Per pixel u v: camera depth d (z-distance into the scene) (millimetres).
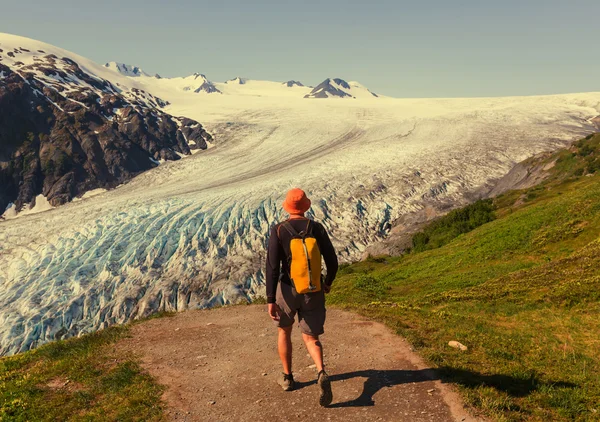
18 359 7707
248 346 7465
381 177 86125
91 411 5176
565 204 26625
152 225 67250
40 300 53406
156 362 6758
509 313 12695
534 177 57688
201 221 68312
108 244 63625
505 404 4777
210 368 6391
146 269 58969
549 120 126125
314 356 4648
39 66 138375
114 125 120438
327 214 74062
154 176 102625
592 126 119750
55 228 69375
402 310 10641
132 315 52281
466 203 74938
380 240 69438
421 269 26969
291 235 4527
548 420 4590
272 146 115188
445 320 9836
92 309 53125
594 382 5938
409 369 5848
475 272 21750
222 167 102812
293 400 5078
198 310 11023
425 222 67188
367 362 6195
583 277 14781
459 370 5785
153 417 4840
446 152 98500
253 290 55875
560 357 7484
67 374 6531
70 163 102188
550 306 12914
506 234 26406
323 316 4699
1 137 102438
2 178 96312
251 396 5289
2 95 108312
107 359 7000
